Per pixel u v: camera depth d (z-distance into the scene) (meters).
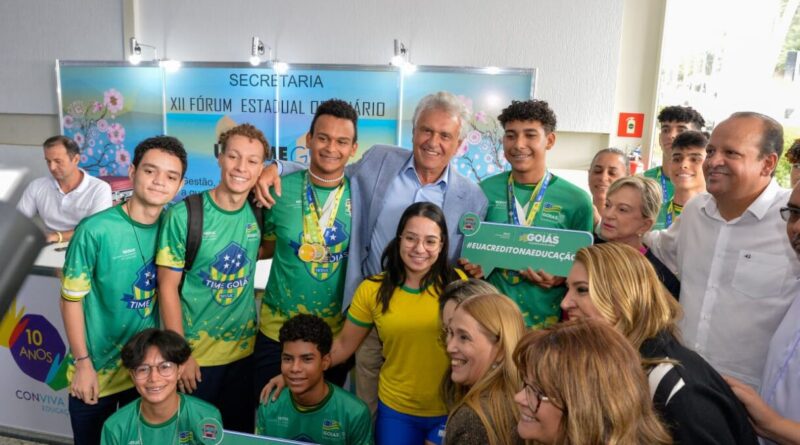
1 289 0.39
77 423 2.20
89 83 5.41
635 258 1.28
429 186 2.30
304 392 2.03
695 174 3.12
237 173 2.04
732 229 1.89
